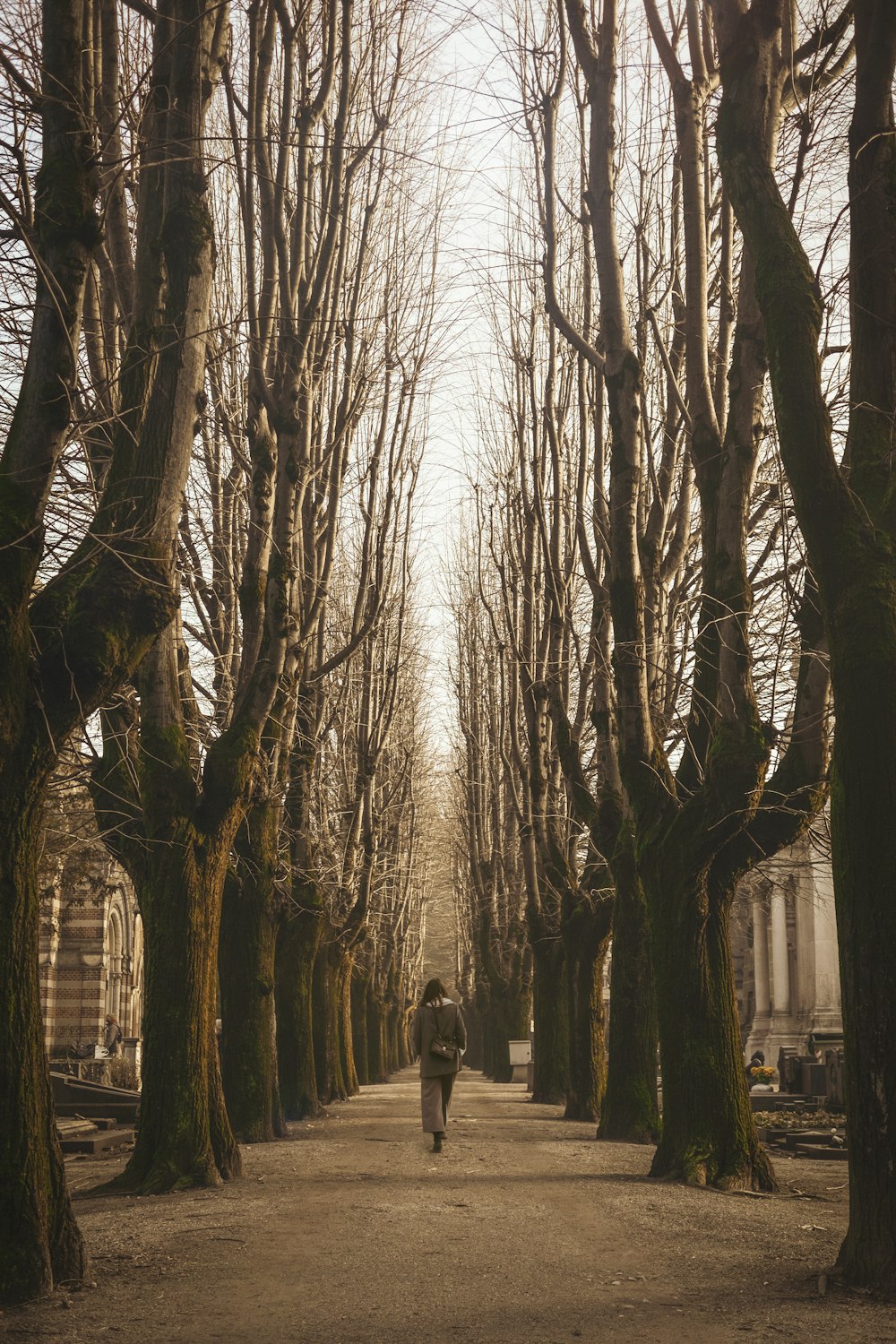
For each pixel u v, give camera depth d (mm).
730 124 8812
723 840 11914
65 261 7363
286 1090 21906
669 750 16688
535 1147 15750
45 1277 6711
